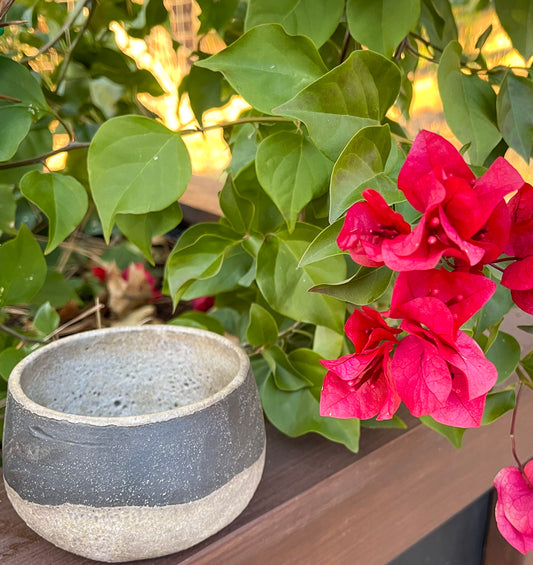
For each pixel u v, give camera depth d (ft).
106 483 1.15
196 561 1.29
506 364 1.54
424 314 0.92
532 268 1.02
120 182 1.40
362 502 1.62
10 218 2.17
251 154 1.96
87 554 1.24
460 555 2.21
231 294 2.15
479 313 1.38
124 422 1.14
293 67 1.36
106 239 1.39
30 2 2.65
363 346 1.07
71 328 2.77
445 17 1.77
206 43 2.75
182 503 1.19
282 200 1.40
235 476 1.25
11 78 1.66
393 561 1.99
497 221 0.93
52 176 1.64
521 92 1.53
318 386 1.67
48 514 1.19
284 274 1.54
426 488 1.76
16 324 2.74
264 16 1.37
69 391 1.53
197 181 3.83
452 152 0.94
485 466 1.89
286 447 1.65
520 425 1.94
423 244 0.89
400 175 0.95
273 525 1.42
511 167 0.88
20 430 1.20
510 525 1.32
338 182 1.15
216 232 1.68
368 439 1.65
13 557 1.31
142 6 2.48
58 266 3.02
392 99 1.31
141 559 1.27
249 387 1.32
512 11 1.56
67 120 2.61
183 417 1.18
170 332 1.56
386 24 1.35
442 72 1.36
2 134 1.63
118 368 1.58
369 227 0.97
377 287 1.13
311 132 1.21
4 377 1.80
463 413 0.97
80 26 2.59
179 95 2.31
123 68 2.61
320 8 1.38
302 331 1.89
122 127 1.41
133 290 2.85
